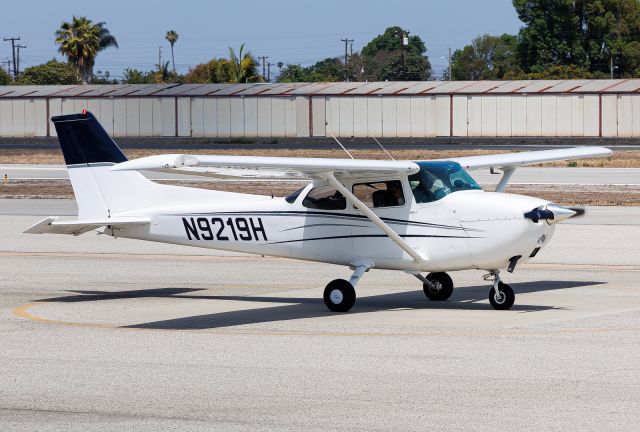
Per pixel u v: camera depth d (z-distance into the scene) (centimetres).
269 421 1537
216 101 13625
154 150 11194
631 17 19488
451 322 2403
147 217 2884
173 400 1672
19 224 4862
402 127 12950
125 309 2688
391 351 2048
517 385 1734
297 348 2098
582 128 12162
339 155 10056
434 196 2575
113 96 14000
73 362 1980
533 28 19825
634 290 2900
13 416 1587
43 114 14238
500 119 12512
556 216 2423
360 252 2659
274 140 13012
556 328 2283
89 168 2944
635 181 7088
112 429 1511
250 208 2778
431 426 1494
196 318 2525
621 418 1518
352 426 1502
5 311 2662
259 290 3034
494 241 2483
